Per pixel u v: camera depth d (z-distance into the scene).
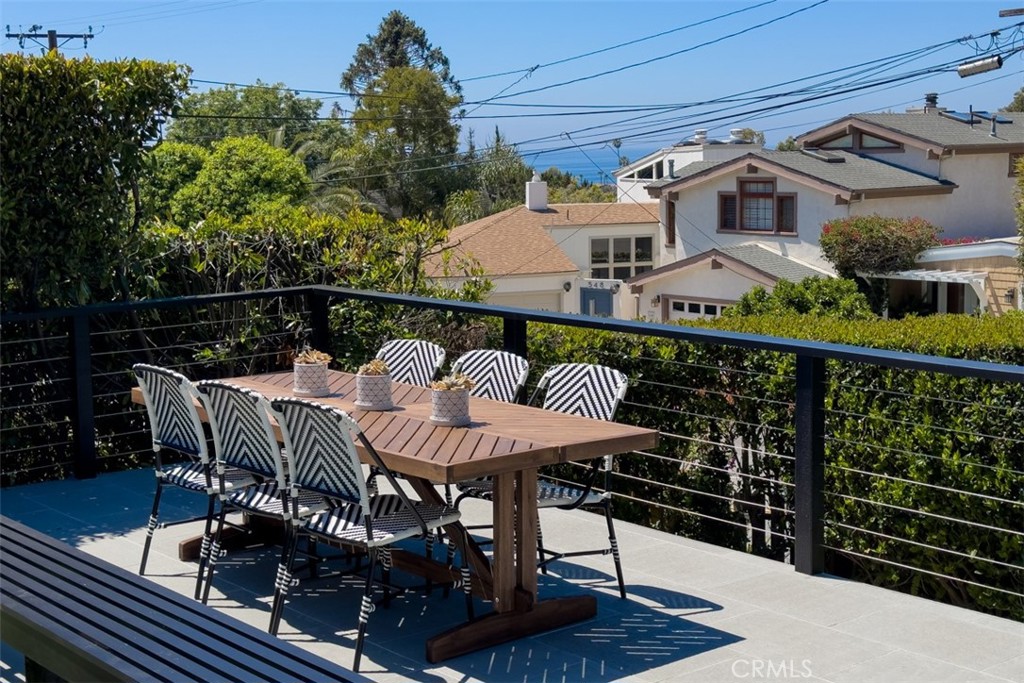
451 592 4.61
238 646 2.18
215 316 7.45
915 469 5.43
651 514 6.20
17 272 6.62
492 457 3.75
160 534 5.45
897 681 3.65
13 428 6.43
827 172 24.91
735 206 26.20
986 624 4.16
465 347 8.22
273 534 5.27
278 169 28.94
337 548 5.23
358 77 52.62
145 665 2.06
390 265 8.20
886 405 5.48
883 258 22.44
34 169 6.44
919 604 4.39
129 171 6.88
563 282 29.11
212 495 4.47
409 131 42.97
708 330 4.98
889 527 5.56
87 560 2.71
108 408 7.06
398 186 42.34
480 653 3.95
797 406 4.73
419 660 3.89
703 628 4.16
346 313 7.87
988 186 26.23
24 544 2.84
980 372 3.95
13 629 2.30
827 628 4.15
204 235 7.44
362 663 3.87
